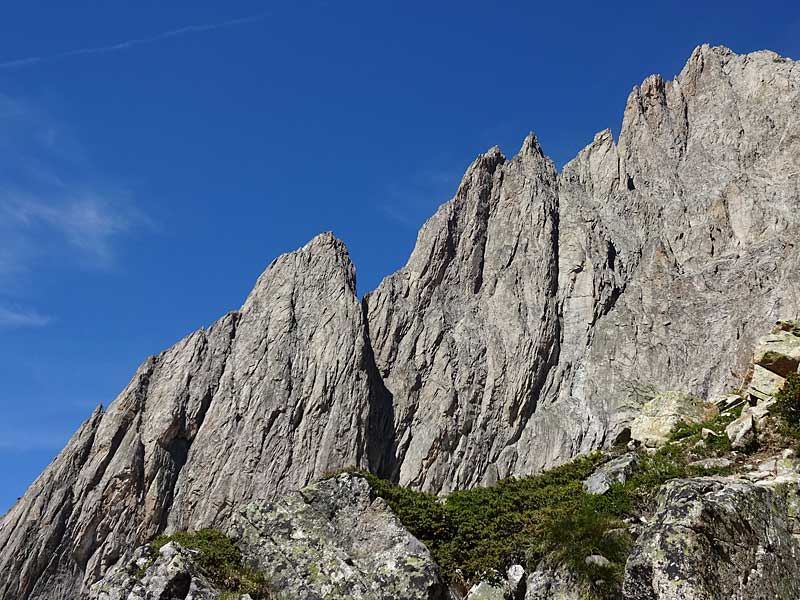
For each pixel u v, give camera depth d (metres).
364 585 28.66
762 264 73.12
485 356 79.44
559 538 27.08
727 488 23.67
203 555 29.69
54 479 73.12
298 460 72.50
